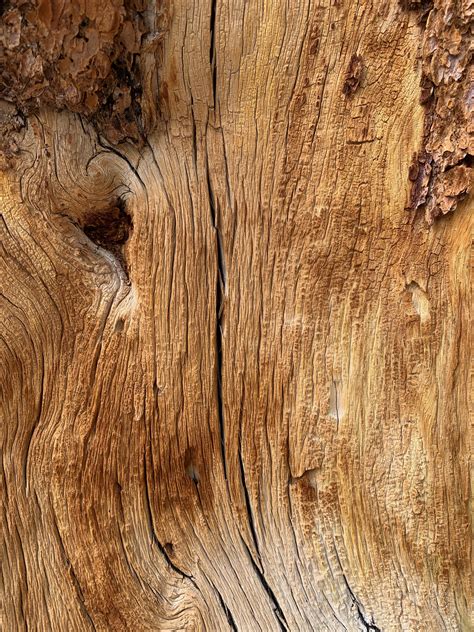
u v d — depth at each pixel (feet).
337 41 3.33
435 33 3.26
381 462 3.45
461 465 3.43
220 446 3.52
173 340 3.48
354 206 3.41
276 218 3.44
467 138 3.28
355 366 3.45
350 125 3.38
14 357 3.46
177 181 3.45
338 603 3.51
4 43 3.21
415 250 3.39
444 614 3.47
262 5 3.33
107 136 3.39
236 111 3.41
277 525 3.52
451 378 3.41
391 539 3.47
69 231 3.43
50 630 3.55
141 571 3.54
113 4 3.18
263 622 3.56
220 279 3.48
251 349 3.49
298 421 3.48
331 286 3.44
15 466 3.51
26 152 3.37
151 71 3.34
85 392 3.48
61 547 3.52
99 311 3.46
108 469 3.50
